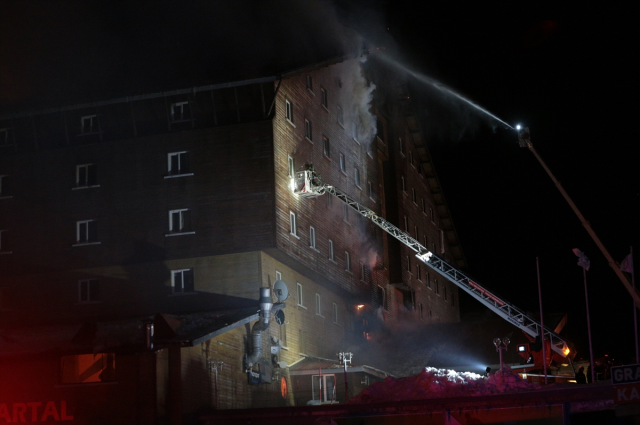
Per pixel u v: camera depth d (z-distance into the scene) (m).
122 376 34.28
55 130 46.97
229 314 40.25
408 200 67.25
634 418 25.17
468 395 29.59
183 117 45.50
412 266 66.62
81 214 45.66
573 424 26.45
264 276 43.06
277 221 43.19
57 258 45.50
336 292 53.12
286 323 45.09
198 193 44.19
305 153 48.38
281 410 32.66
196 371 35.78
